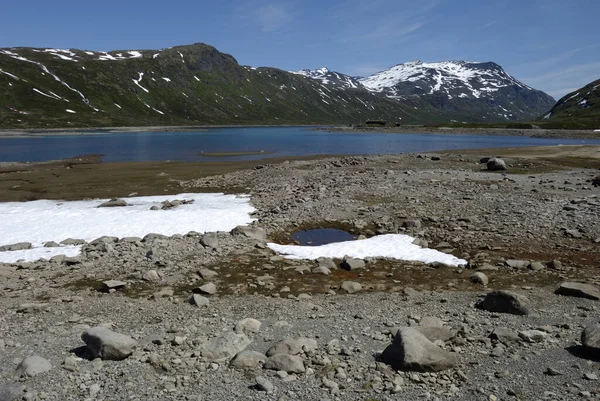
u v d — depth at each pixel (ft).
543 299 48.08
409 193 106.32
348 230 82.58
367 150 288.30
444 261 64.34
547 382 29.73
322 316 44.73
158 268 62.69
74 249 73.10
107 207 106.93
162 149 306.55
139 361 34.76
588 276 55.98
